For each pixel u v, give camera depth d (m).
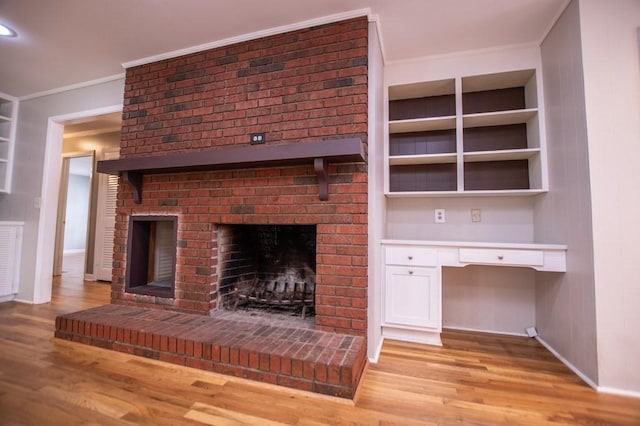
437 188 2.69
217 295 2.46
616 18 1.73
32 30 2.27
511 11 2.00
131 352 2.02
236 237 2.67
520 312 2.49
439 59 2.50
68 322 2.23
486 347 2.21
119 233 2.72
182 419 1.37
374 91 2.04
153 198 2.59
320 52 2.12
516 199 2.53
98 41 2.41
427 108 2.77
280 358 1.65
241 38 2.33
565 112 1.96
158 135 2.58
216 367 1.78
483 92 2.65
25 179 3.43
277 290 2.66
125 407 1.46
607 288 1.66
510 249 2.08
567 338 1.96
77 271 5.39
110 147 4.65
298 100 2.15
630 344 1.62
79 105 3.15
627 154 1.67
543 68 2.27
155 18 2.12
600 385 1.64
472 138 2.63
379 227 2.26
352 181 2.00
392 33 2.23
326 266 2.02
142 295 2.57
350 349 1.74
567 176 1.95
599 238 1.68
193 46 2.47
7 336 2.30
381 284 2.29
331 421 1.37
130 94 2.72
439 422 1.38
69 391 1.58
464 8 1.98
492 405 1.51
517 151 2.30
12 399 1.50
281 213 2.17
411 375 1.80
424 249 2.23
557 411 1.46
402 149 2.79
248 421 1.37
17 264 3.36
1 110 3.60
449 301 2.65
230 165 2.16
